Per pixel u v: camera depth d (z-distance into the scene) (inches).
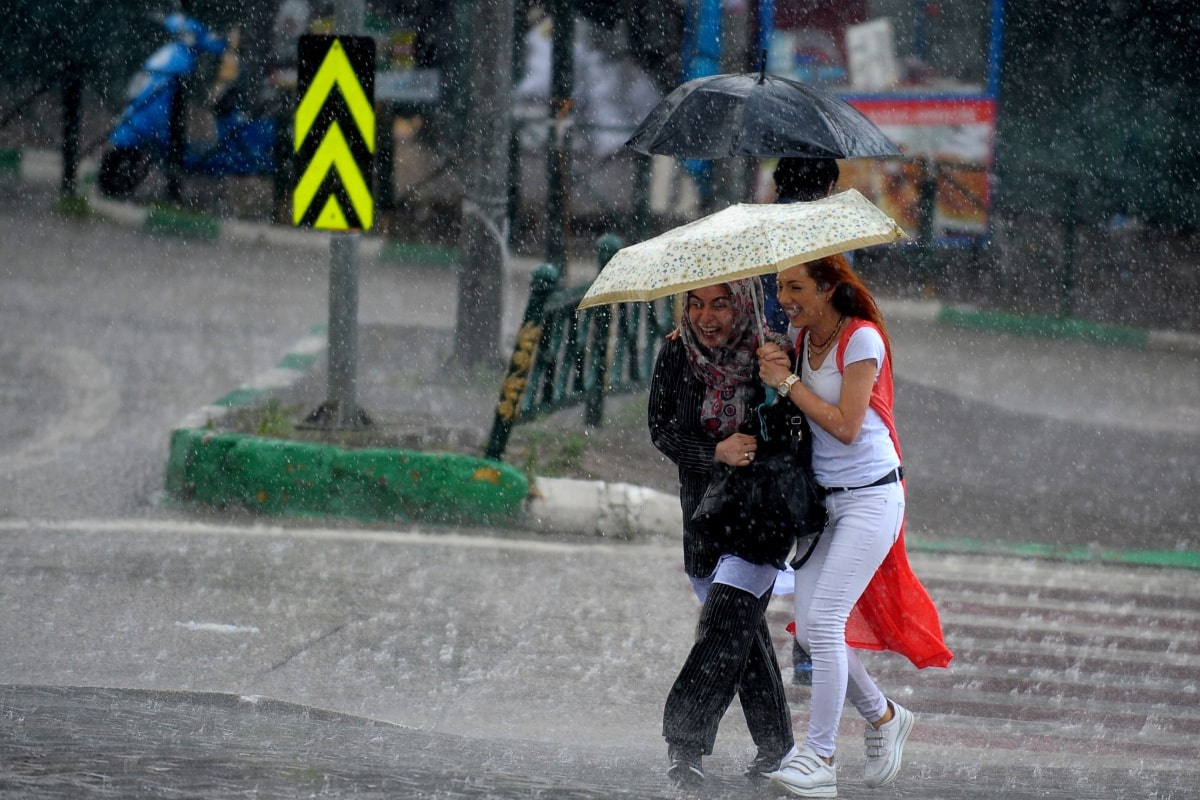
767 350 650.2
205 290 2351.1
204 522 1258.0
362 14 1409.9
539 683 914.1
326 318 2196.1
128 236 2706.7
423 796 513.7
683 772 644.7
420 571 1144.2
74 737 589.9
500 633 1008.9
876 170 2669.8
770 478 641.0
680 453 670.5
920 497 1491.1
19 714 647.1
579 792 556.4
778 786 649.0
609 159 2728.8
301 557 1164.5
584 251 2746.1
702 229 637.9
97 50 2979.8
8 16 2972.4
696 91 928.3
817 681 655.8
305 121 1387.8
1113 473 1614.2
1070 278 2527.1
